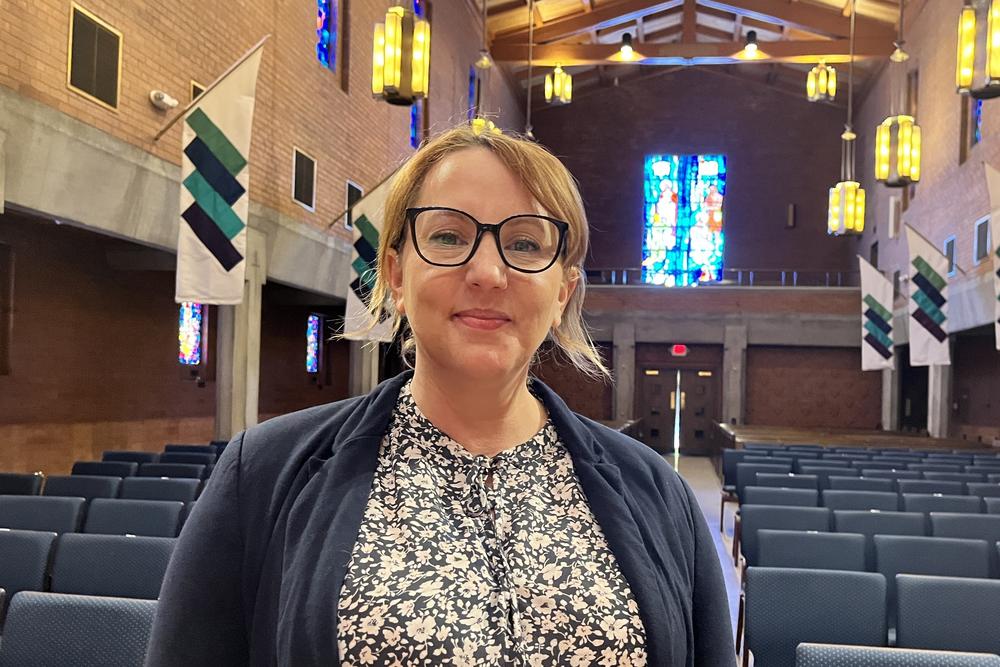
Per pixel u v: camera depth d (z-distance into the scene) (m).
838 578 3.68
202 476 7.66
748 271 25.20
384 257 1.07
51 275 10.45
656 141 25.69
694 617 1.08
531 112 26.22
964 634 3.51
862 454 11.76
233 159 7.59
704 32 24.86
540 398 1.11
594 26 21.73
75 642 2.59
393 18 9.34
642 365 23.00
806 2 20.72
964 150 15.80
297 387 17.33
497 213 0.98
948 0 16.47
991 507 6.74
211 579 0.94
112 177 7.95
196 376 13.77
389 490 0.97
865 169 24.05
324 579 0.88
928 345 13.73
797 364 22.45
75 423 10.85
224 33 9.95
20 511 5.19
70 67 7.36
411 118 16.83
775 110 25.42
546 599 0.92
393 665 0.85
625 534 0.98
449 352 0.96
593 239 25.69
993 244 10.84
